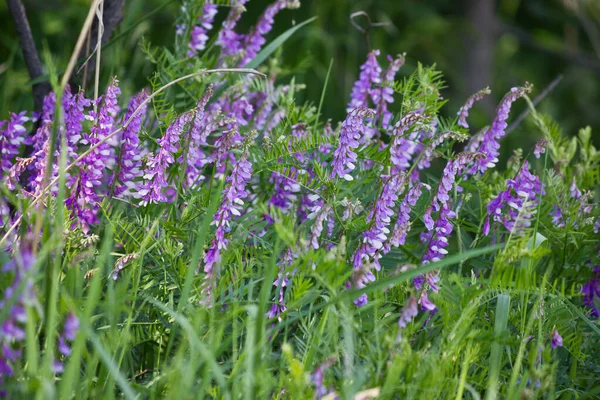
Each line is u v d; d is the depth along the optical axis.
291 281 2.93
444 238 2.98
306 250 2.85
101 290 2.94
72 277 2.85
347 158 2.98
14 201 2.84
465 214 3.18
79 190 2.97
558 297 2.98
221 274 2.99
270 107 3.24
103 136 2.99
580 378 2.98
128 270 2.96
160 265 2.97
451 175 2.96
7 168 3.02
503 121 3.08
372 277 2.89
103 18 3.25
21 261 2.71
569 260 3.13
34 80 3.18
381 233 2.96
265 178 3.13
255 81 3.25
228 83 3.22
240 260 2.95
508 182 3.05
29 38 3.22
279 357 2.89
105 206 2.99
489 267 3.09
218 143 2.99
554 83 3.36
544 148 3.07
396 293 2.98
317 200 3.04
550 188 3.15
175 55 3.26
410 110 3.09
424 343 2.93
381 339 2.88
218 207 2.94
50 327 2.75
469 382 2.89
